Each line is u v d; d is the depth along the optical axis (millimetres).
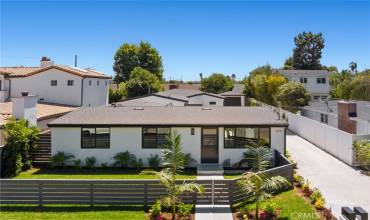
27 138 23672
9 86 42406
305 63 112562
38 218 14680
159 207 15016
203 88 84312
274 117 25750
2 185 16297
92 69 54188
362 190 18953
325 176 21750
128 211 15508
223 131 24297
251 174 14797
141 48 91000
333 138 27922
